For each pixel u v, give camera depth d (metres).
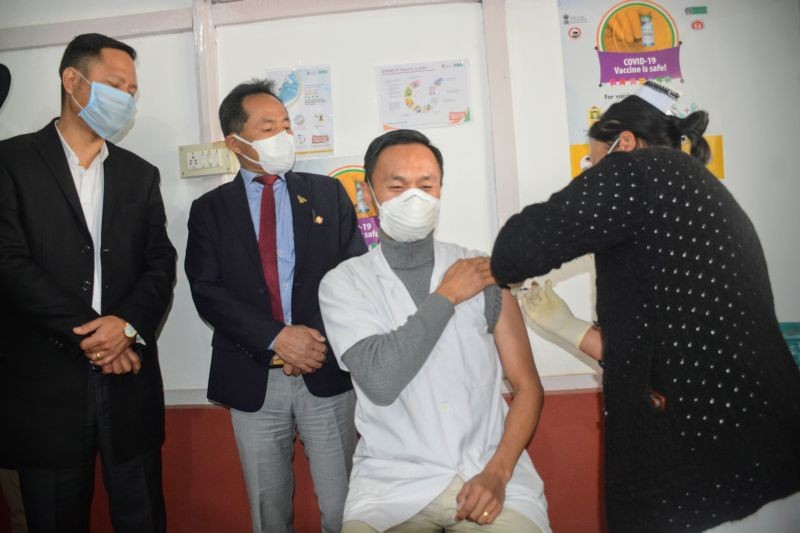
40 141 1.77
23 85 2.25
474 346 1.40
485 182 2.09
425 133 2.10
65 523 1.70
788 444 1.00
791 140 2.02
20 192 1.69
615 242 1.08
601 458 2.03
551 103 2.06
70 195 1.74
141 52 2.20
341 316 1.40
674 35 2.04
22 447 1.65
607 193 1.06
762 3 2.03
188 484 2.14
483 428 1.37
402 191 1.40
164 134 2.19
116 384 1.74
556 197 1.11
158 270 1.86
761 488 0.99
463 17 2.09
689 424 1.02
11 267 1.61
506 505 1.27
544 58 2.06
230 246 1.82
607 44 2.06
